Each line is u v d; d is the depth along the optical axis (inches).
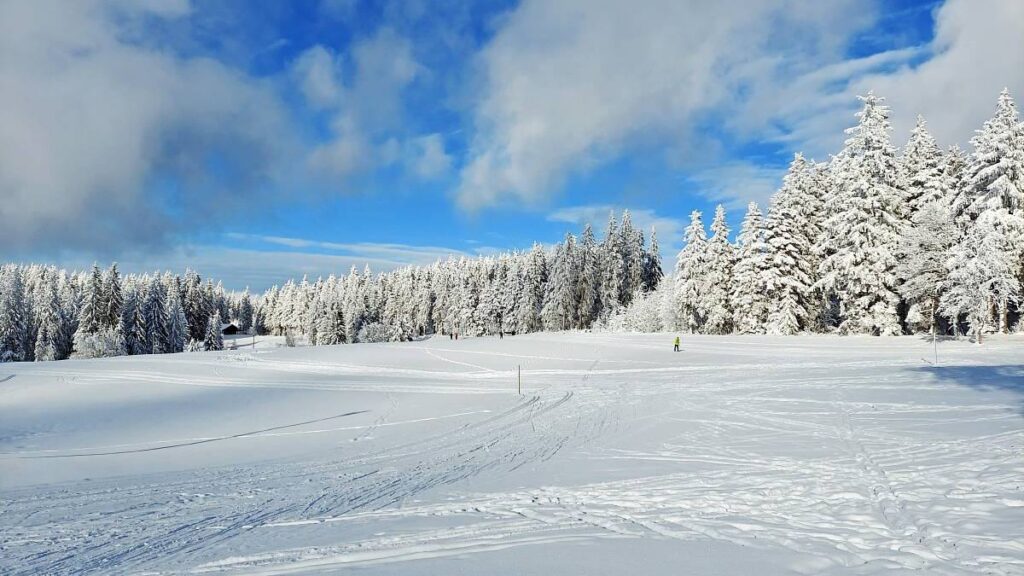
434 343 2119.8
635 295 2738.7
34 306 3080.7
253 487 419.8
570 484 377.1
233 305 6220.5
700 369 1166.3
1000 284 1273.4
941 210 1446.9
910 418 521.0
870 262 1537.9
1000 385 669.3
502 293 3484.3
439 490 384.2
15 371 1606.8
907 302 1562.5
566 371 1293.1
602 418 667.4
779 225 1807.3
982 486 306.0
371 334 3533.5
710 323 2044.8
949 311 1320.1
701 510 303.6
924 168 1643.7
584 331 2652.6
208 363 1701.5
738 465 400.2
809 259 1834.4
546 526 290.4
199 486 428.5
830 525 266.2
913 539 241.1
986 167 1376.7
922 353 1132.5
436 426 676.7
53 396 1144.8
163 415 872.3
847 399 659.4
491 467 452.8
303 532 301.7
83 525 328.8
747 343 1530.5
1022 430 433.1
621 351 1577.3
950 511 271.3
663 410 692.7
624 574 220.4
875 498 301.3
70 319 2997.0
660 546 251.6
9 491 426.6
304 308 4798.2
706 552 241.0
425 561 245.3
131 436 692.7
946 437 432.1
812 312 1834.4
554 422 658.8
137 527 323.0
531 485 381.4
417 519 315.3
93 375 1487.5
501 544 264.4
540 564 235.3
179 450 597.9
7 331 2748.5
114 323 2763.3
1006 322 1475.1
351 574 233.9
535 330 3221.0
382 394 1021.2
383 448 562.9
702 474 381.7
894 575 206.5
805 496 315.6
